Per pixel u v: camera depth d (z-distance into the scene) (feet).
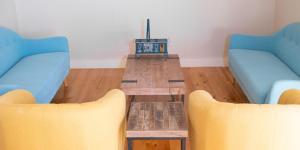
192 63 14.76
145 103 7.04
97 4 13.97
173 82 8.61
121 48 14.64
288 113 4.88
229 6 14.03
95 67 14.74
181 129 5.94
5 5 12.62
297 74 9.41
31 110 5.10
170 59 10.95
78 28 14.28
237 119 4.98
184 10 14.08
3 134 5.36
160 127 6.00
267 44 12.32
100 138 5.35
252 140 5.09
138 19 14.20
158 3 13.97
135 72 9.52
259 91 8.23
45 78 9.23
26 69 10.05
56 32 14.29
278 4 13.61
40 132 5.21
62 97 11.32
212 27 14.35
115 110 5.53
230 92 11.64
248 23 14.28
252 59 11.01
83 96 11.44
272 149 5.13
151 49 11.30
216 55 14.69
